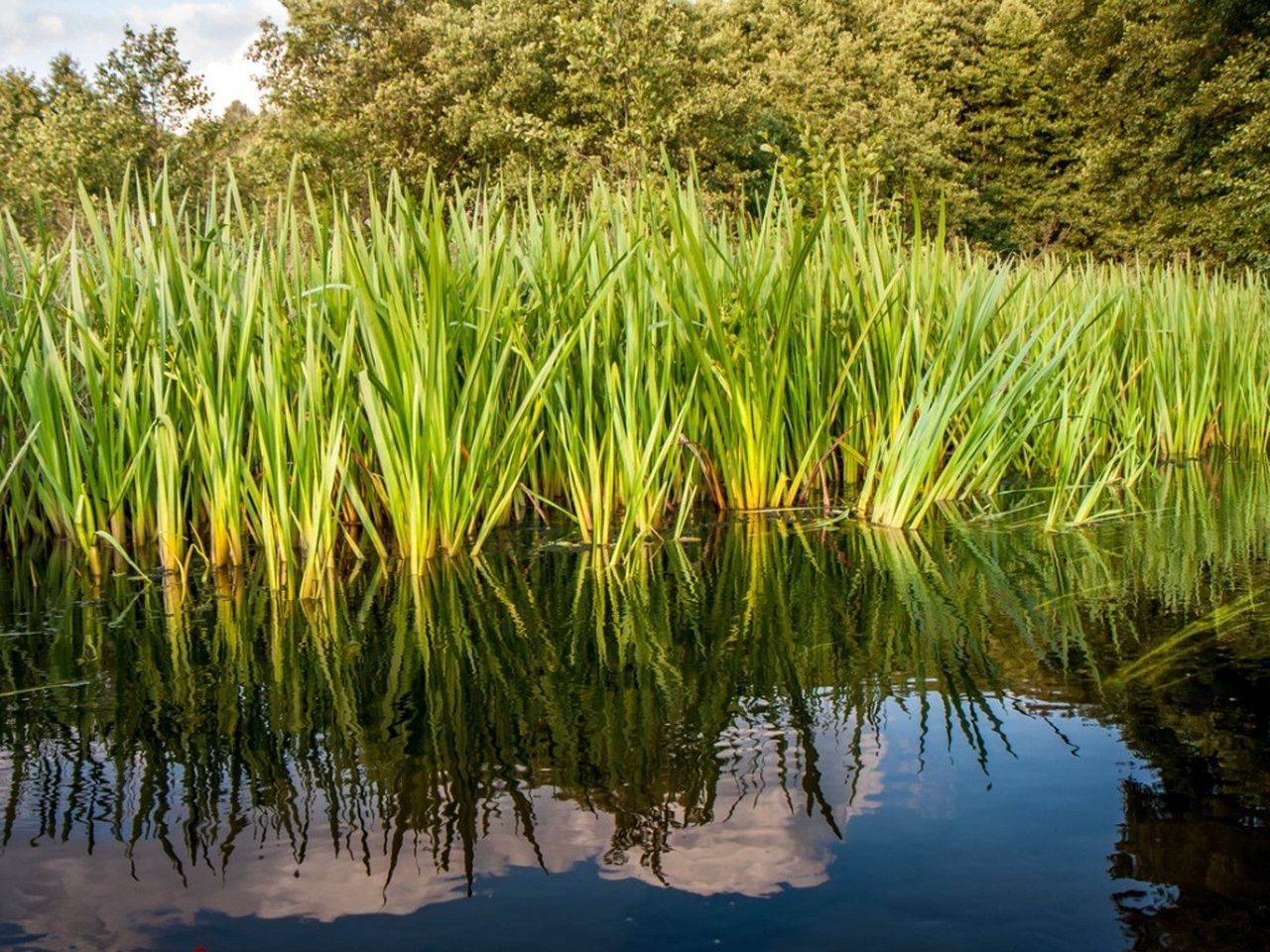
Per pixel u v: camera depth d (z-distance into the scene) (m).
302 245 3.47
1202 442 5.83
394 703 1.63
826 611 2.15
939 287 3.91
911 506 3.42
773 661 1.80
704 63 18.28
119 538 2.89
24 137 16.59
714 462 3.74
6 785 1.35
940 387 3.67
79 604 2.40
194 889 1.08
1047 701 1.55
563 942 0.96
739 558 2.78
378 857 1.14
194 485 3.04
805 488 3.70
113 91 17.58
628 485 2.89
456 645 1.97
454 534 2.90
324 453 2.71
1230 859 1.08
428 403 2.77
